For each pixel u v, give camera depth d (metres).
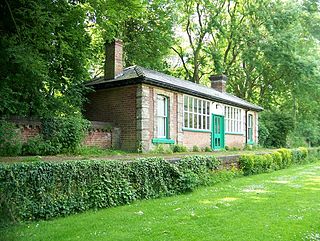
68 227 6.41
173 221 6.83
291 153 20.80
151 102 16.56
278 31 30.25
